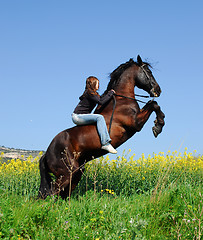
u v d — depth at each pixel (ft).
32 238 12.46
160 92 22.36
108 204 15.85
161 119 21.52
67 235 12.44
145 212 15.16
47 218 13.58
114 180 25.48
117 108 20.70
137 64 22.21
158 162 29.55
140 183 25.00
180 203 15.92
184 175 27.27
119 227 12.65
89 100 20.45
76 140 20.12
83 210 14.89
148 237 13.30
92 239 12.37
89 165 25.53
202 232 12.94
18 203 16.39
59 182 19.89
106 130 19.77
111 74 22.40
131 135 21.24
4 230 11.91
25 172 27.94
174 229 13.87
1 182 26.11
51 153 20.21
